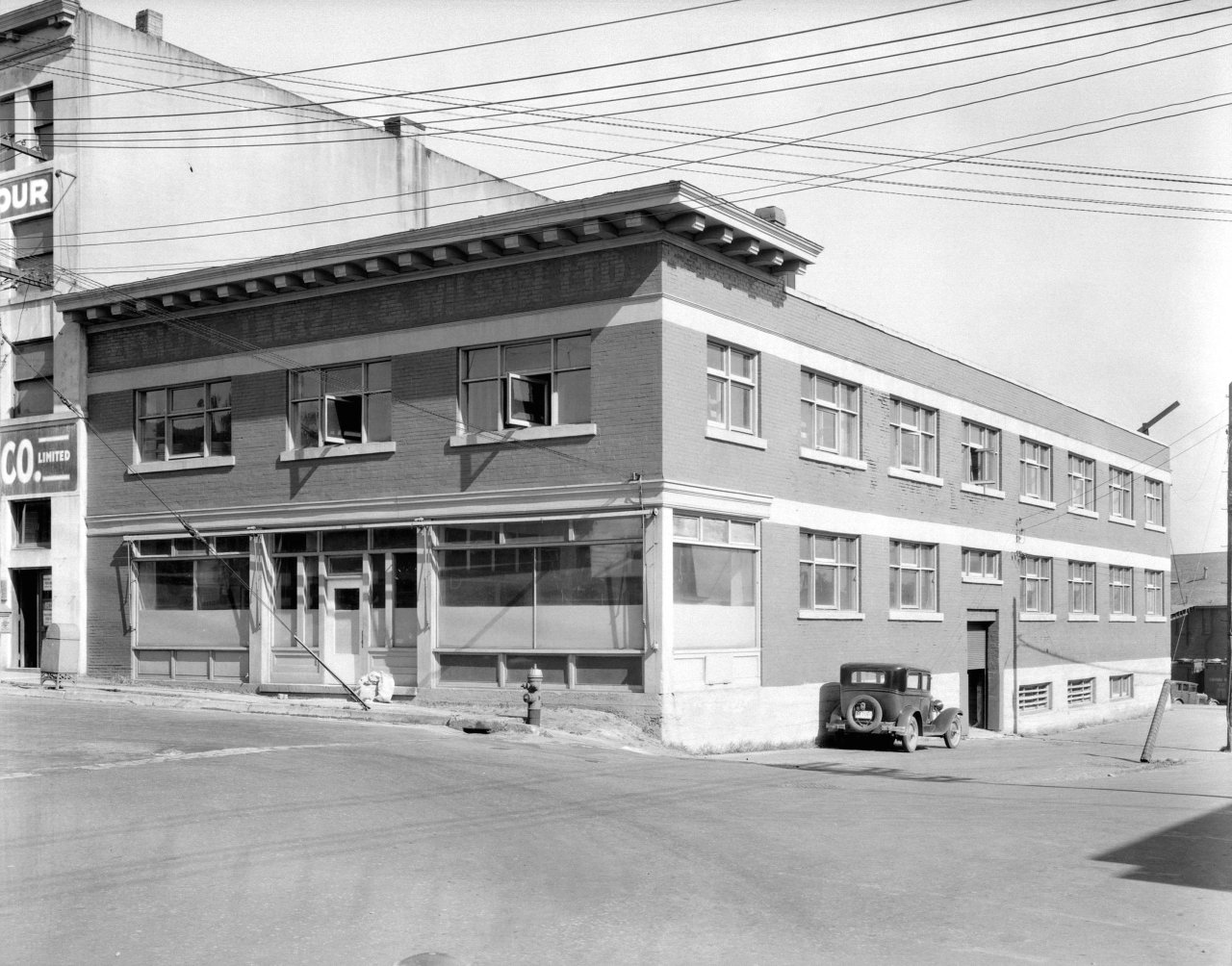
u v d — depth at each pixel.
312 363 25.42
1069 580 40.59
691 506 21.91
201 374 27.06
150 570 27.72
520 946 7.85
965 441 33.62
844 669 25.66
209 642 26.67
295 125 34.19
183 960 7.39
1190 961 7.64
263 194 33.28
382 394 24.73
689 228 21.58
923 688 26.05
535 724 20.16
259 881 9.31
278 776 14.27
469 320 23.52
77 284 29.23
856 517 27.61
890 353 29.52
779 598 24.59
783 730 24.53
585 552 22.20
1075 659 40.38
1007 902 9.16
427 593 23.59
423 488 23.83
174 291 26.73
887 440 29.19
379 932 8.05
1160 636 49.00
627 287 21.92
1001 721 34.72
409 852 10.51
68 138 29.80
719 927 8.38
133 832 10.96
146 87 30.95
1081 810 14.52
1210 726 42.28
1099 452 43.22
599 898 9.13
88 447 28.73
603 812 12.91
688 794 14.73
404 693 23.72
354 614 24.75
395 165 36.97
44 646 26.34
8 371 30.12
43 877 9.33
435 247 23.27
